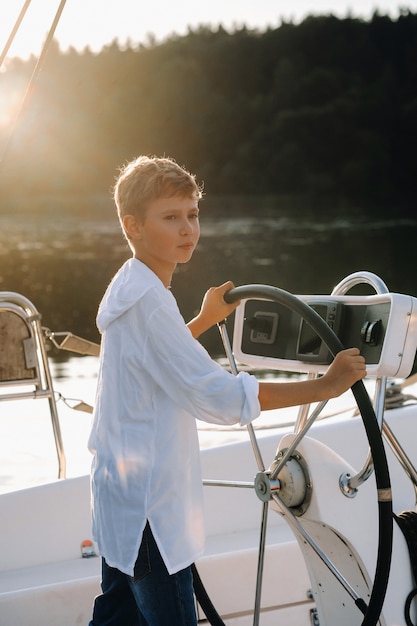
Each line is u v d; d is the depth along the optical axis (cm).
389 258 1920
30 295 1286
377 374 168
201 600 185
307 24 3378
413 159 3212
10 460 361
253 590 223
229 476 253
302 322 184
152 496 159
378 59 3372
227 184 3058
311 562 189
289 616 226
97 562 228
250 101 3106
